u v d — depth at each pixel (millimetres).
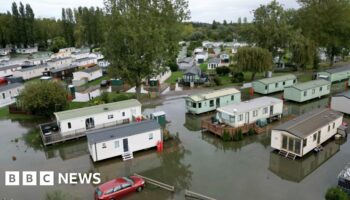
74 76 70312
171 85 61781
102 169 27406
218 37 175000
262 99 39750
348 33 73438
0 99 50219
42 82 42219
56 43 136875
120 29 44438
